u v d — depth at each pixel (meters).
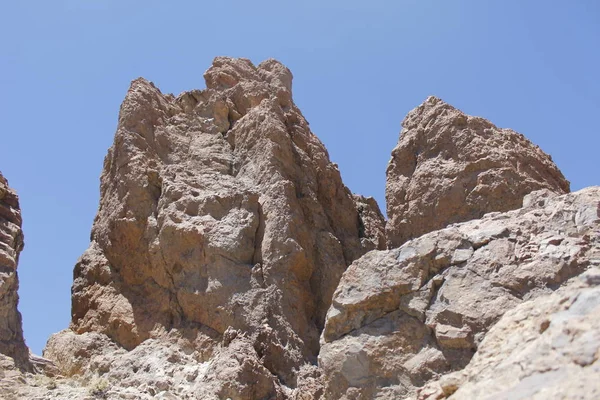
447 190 17.84
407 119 20.08
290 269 18.34
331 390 11.32
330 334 11.80
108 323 19.41
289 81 26.48
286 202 19.30
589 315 7.21
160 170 20.86
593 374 6.39
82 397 14.42
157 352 17.53
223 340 16.86
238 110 23.84
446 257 11.73
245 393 14.84
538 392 6.69
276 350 16.67
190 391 15.29
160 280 19.16
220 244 18.50
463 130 18.59
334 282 19.28
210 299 17.92
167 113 22.97
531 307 8.52
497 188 17.38
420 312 11.38
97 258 20.83
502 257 11.44
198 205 19.52
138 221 20.02
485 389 7.40
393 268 11.91
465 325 10.97
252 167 21.05
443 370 10.85
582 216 11.66
